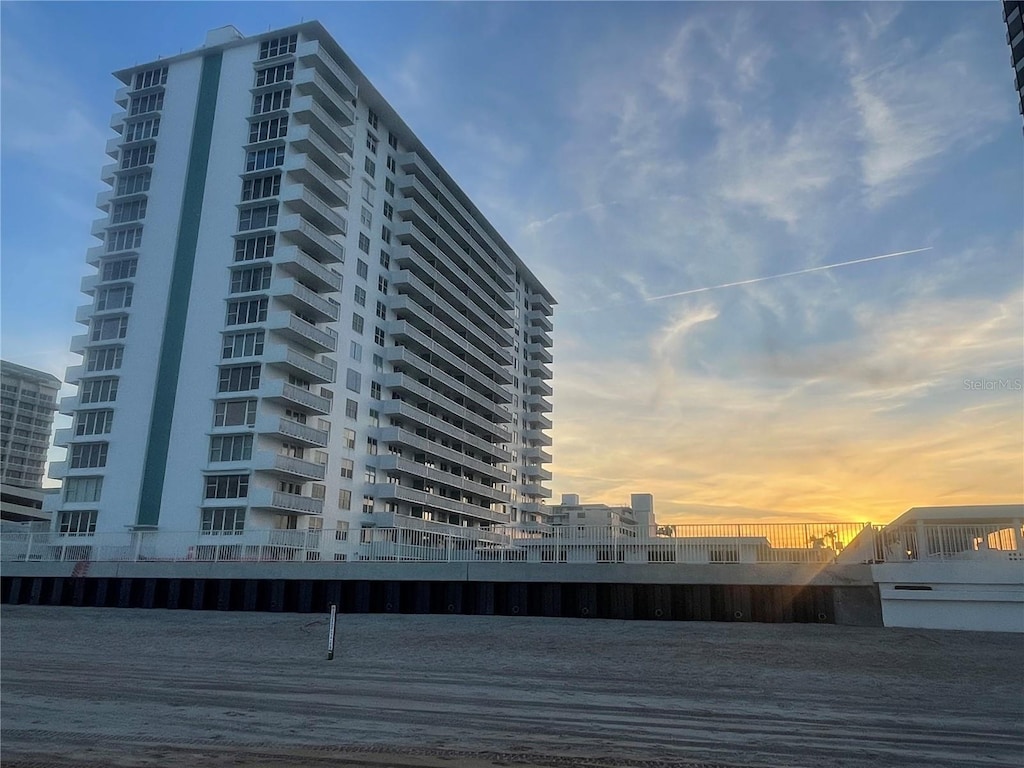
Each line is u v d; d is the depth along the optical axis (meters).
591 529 27.53
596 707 12.78
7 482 155.25
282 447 60.16
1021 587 21.11
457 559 32.00
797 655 18.06
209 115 68.44
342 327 69.81
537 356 122.00
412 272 82.88
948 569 21.97
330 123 67.19
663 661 17.75
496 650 19.67
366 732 10.91
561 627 23.38
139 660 19.00
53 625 27.14
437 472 81.19
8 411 164.00
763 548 24.88
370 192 76.94
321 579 30.33
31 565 36.94
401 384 75.19
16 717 11.99
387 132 81.38
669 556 25.88
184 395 61.28
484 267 103.00
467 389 92.12
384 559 37.03
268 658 19.20
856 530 23.97
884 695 14.00
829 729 11.22
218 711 12.39
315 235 64.06
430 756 9.63
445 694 13.98
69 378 65.50
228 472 57.81
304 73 65.81
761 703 13.22
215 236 64.62
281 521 59.28
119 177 70.31
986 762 9.54
